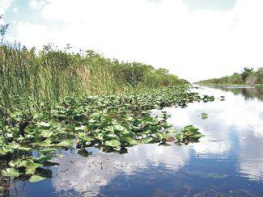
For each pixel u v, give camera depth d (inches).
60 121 241.3
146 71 843.4
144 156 142.4
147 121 210.4
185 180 108.6
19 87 239.3
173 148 157.5
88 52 585.3
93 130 193.2
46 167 129.2
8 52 237.6
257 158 135.6
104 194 98.2
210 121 253.8
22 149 141.5
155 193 97.3
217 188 100.4
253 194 95.3
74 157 143.5
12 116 209.5
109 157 141.8
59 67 370.6
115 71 618.8
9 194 101.3
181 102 450.6
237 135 191.0
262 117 278.7
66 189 103.7
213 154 144.1
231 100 498.6
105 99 370.3
